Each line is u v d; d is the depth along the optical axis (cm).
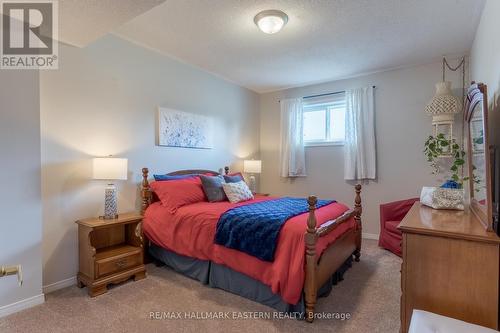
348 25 277
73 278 267
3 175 210
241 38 309
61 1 194
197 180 346
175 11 254
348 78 445
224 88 455
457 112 334
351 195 443
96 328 196
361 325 201
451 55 355
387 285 265
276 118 520
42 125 248
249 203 319
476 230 150
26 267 221
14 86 215
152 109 345
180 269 288
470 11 252
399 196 404
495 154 187
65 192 264
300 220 229
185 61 380
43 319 207
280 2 237
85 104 280
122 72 313
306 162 485
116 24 228
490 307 139
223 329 196
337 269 264
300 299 208
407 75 396
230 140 468
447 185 248
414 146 392
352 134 430
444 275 149
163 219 296
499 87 191
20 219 219
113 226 270
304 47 331
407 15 259
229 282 250
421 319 132
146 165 338
